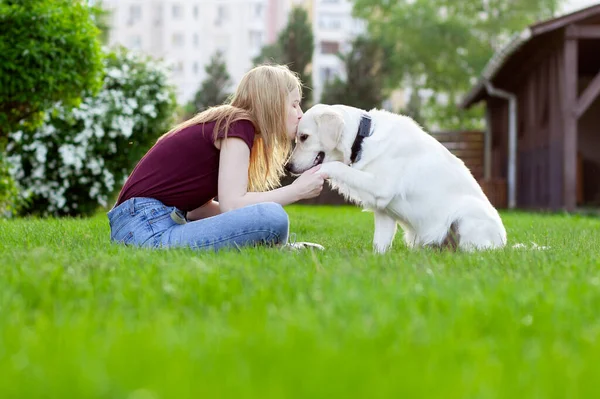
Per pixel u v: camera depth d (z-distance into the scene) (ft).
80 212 35.17
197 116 13.21
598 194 55.67
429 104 111.24
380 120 14.05
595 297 7.22
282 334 5.44
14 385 4.25
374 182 13.52
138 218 12.52
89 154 33.50
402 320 6.03
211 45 161.48
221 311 6.69
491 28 106.63
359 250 12.75
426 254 11.48
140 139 34.78
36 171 33.22
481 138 57.88
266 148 12.98
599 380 4.48
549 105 43.60
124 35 159.84
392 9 110.63
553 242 15.66
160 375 4.37
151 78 34.40
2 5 23.66
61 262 9.62
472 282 8.12
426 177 13.84
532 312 6.66
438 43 104.22
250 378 4.36
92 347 5.08
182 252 10.68
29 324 6.23
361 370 4.53
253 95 12.89
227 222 11.94
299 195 13.03
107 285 7.82
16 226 18.02
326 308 6.40
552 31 40.81
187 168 12.67
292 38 71.72
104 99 33.35
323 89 71.56
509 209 49.88
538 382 4.47
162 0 159.53
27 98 24.88
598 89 38.81
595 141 56.03
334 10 161.38
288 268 9.10
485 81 50.75
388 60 69.77
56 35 24.44
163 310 6.54
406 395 4.08
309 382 4.26
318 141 14.20
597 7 37.70
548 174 44.32
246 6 161.17
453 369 4.75
